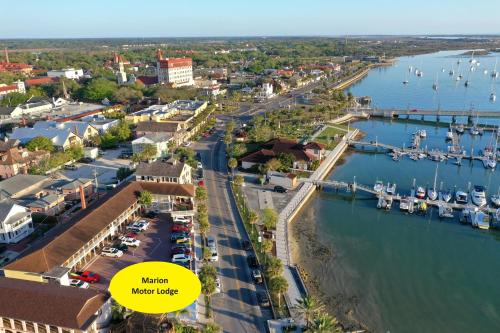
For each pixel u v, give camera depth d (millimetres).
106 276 82250
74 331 60406
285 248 96938
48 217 105812
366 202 128875
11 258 89750
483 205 122000
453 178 147375
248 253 92000
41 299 63625
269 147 163625
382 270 92750
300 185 134875
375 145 186000
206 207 112562
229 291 78312
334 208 124375
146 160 145875
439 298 83750
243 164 147875
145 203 107000
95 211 95250
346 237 107000
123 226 103000
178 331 64438
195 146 178125
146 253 91062
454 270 93312
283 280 75312
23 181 123125
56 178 138125
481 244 104188
